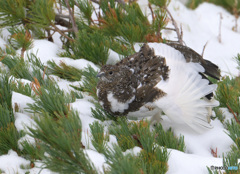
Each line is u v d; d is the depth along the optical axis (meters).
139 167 4.53
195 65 6.41
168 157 4.95
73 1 9.12
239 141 5.75
